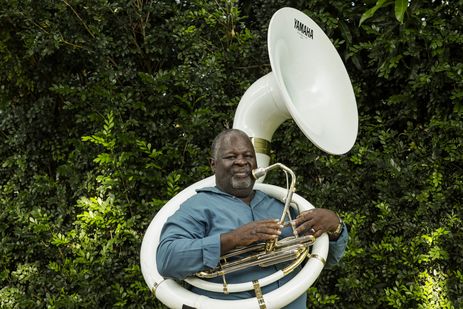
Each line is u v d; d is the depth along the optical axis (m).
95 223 2.79
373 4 2.86
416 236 2.65
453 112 2.65
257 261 1.65
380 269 2.73
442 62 2.61
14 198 3.03
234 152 1.79
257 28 3.27
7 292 2.84
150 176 2.83
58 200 2.92
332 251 1.87
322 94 2.16
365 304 2.74
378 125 2.81
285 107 2.04
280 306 1.60
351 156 2.81
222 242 1.56
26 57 2.91
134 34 3.02
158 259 1.63
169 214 1.92
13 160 3.03
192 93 2.85
